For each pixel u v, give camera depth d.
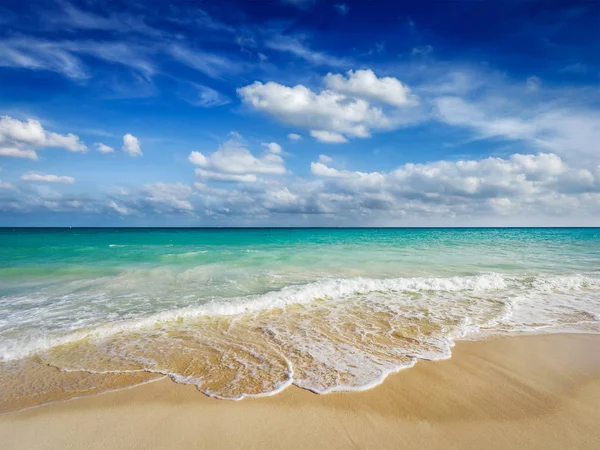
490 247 24.88
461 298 9.64
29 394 4.32
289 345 6.02
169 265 14.84
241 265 15.01
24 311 8.07
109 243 27.61
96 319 7.48
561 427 3.67
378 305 8.85
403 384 4.60
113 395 4.30
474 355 5.64
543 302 9.28
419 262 16.20
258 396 4.27
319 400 4.17
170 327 7.02
